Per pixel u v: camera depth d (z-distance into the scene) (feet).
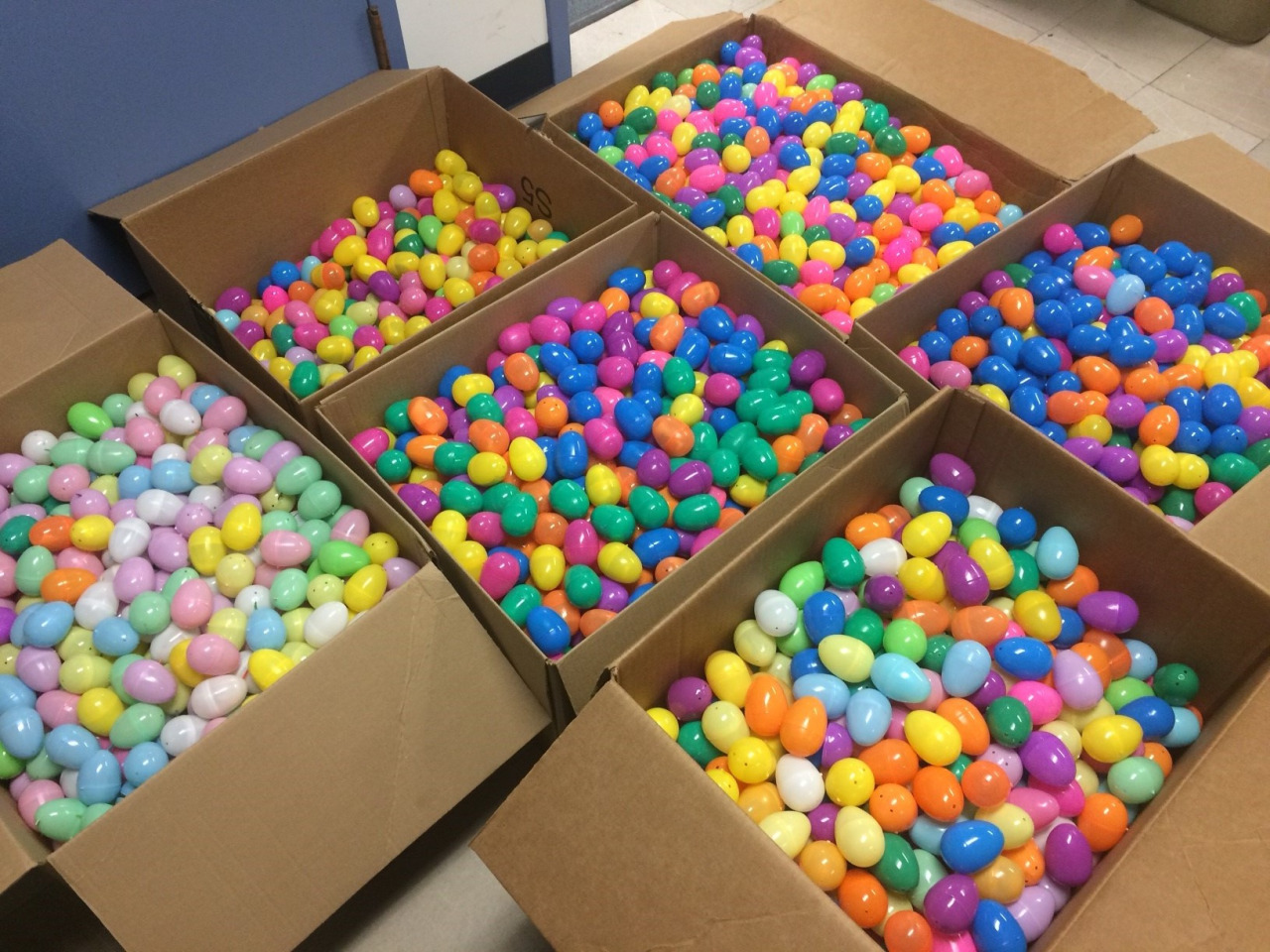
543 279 5.27
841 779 3.65
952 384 5.16
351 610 4.25
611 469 4.86
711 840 2.98
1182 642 4.12
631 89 7.00
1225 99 8.39
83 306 4.85
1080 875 3.48
